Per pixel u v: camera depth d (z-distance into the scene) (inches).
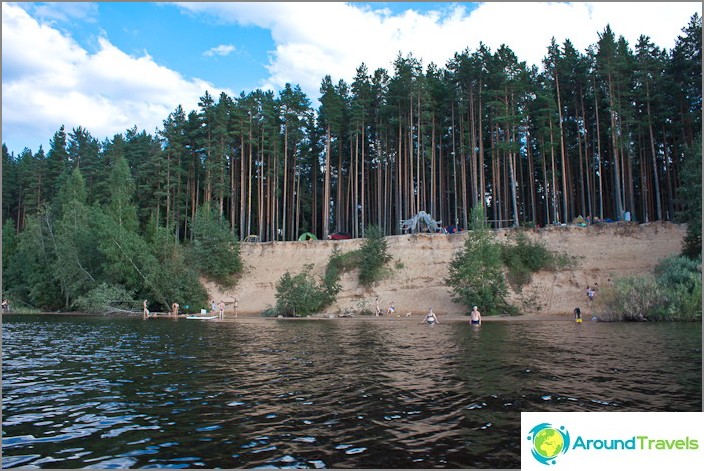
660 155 2345.0
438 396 403.2
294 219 3085.6
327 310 1755.7
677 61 1966.0
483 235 1598.2
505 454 267.4
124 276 1939.0
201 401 397.7
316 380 482.6
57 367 586.2
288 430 314.5
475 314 1258.6
